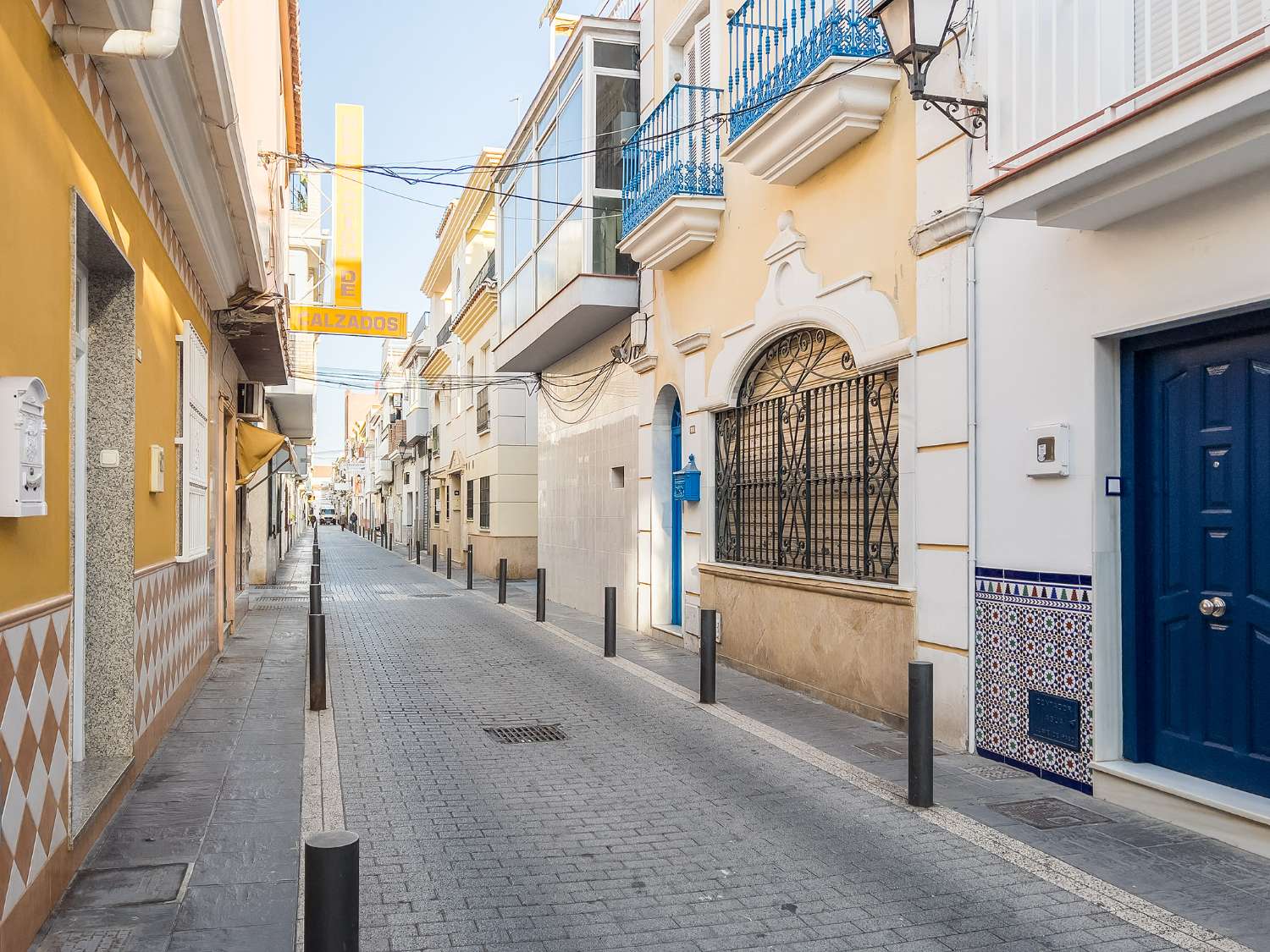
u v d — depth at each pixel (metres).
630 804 5.40
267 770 6.02
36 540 3.54
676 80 11.88
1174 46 4.52
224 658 10.57
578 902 4.05
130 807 5.19
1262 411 4.76
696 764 6.23
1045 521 5.77
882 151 7.43
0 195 3.12
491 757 6.41
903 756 6.39
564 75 13.97
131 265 5.29
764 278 9.40
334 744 6.74
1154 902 4.03
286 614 15.52
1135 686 5.41
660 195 10.63
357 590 20.05
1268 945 3.63
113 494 5.40
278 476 27.48
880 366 7.38
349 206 17.48
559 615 15.02
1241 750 4.87
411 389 38.75
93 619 5.42
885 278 7.39
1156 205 4.97
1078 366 5.54
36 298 3.51
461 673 9.73
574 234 13.35
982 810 5.23
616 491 14.06
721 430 10.50
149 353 5.96
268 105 10.69
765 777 5.93
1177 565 5.25
